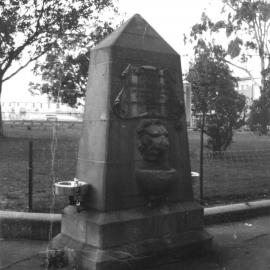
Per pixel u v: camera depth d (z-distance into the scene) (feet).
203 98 50.24
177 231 17.88
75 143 61.93
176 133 18.39
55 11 81.25
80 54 88.63
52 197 26.14
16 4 76.59
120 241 16.34
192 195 18.85
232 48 96.73
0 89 85.20
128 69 17.11
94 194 16.80
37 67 93.40
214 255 18.39
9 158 45.09
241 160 35.99
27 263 17.35
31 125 124.57
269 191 30.50
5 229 21.01
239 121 51.37
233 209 24.71
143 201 17.28
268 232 22.29
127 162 16.94
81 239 16.93
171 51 18.60
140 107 17.37
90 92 17.90
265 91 62.23
